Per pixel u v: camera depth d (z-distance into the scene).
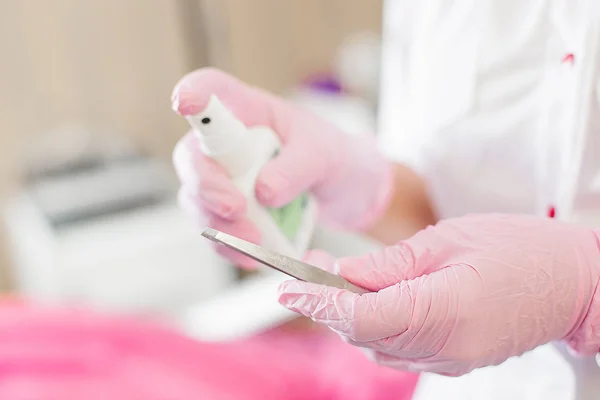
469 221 0.52
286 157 0.57
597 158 0.53
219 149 0.54
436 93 0.67
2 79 1.69
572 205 0.56
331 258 0.59
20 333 1.15
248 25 1.97
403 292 0.45
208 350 1.19
